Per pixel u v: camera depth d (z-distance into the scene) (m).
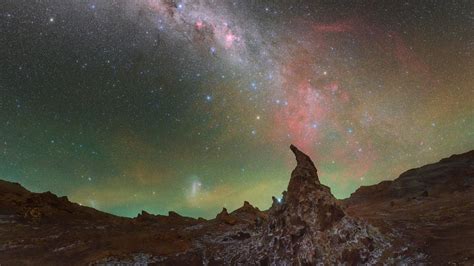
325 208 9.23
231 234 11.93
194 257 10.31
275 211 10.11
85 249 10.88
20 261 9.95
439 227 9.90
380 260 8.31
